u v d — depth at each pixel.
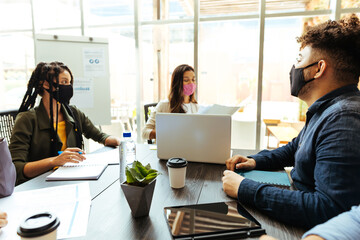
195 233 0.67
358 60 0.81
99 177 1.13
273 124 3.66
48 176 1.11
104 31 3.95
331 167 0.69
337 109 0.76
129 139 1.42
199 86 3.59
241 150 1.56
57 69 1.60
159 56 3.88
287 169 1.25
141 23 3.73
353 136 0.68
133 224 0.74
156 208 0.84
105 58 3.32
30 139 1.52
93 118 3.35
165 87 3.95
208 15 3.50
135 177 0.76
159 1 3.71
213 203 0.86
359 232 0.45
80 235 0.68
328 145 0.72
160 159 1.37
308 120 0.96
